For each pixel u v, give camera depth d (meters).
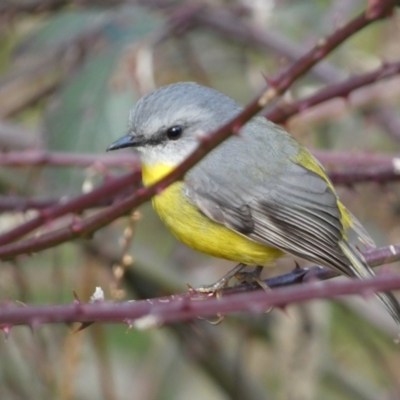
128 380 12.38
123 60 10.73
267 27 12.73
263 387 11.71
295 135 12.14
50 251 12.19
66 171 10.20
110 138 10.30
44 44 11.71
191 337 11.32
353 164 10.19
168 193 9.12
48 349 10.91
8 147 11.45
